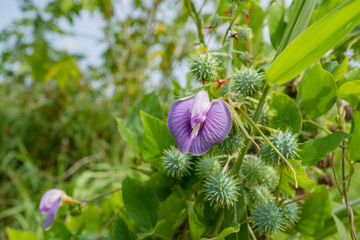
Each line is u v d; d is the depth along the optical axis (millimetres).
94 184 807
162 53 902
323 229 271
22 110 1156
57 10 871
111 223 290
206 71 221
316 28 165
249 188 236
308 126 282
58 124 1138
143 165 304
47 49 988
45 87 1206
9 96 1226
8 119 1127
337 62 286
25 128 1139
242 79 211
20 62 1106
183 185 256
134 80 978
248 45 279
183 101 200
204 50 246
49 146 1142
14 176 932
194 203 234
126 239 244
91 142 1121
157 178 250
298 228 280
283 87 310
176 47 890
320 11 260
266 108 235
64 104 1160
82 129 1121
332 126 312
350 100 236
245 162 226
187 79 320
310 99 244
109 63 1029
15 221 908
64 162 1086
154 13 830
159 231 266
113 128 1076
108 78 1159
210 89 258
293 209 242
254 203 231
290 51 176
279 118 226
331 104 238
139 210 240
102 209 336
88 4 772
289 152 203
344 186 232
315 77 235
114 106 1142
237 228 199
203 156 245
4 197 992
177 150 234
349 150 232
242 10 263
